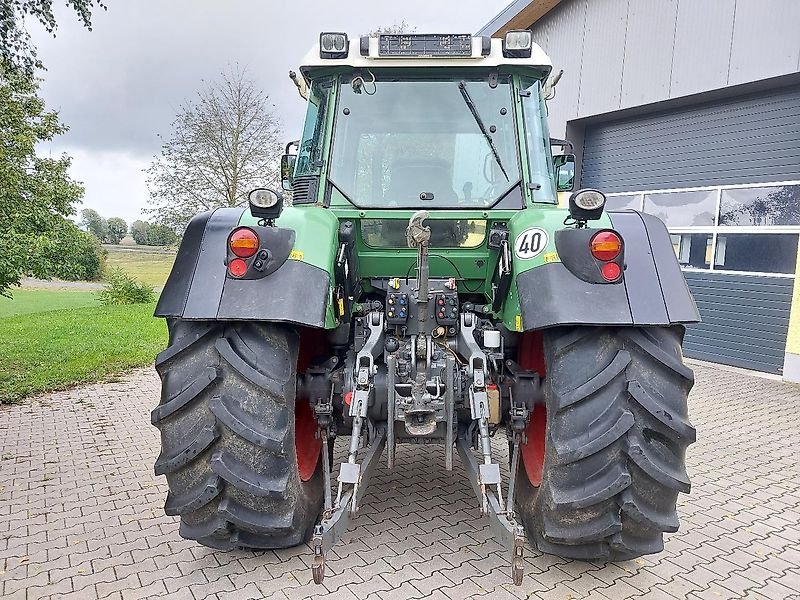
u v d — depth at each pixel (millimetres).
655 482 2516
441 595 2814
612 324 2455
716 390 7422
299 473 3059
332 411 3135
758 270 8656
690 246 9617
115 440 5285
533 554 3172
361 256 3453
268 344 2635
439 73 3492
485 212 3322
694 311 2535
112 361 8914
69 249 9195
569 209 2680
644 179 10336
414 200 3414
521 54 3410
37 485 4230
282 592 2842
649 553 2672
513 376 3146
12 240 7781
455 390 2939
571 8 10891
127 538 3422
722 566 3168
